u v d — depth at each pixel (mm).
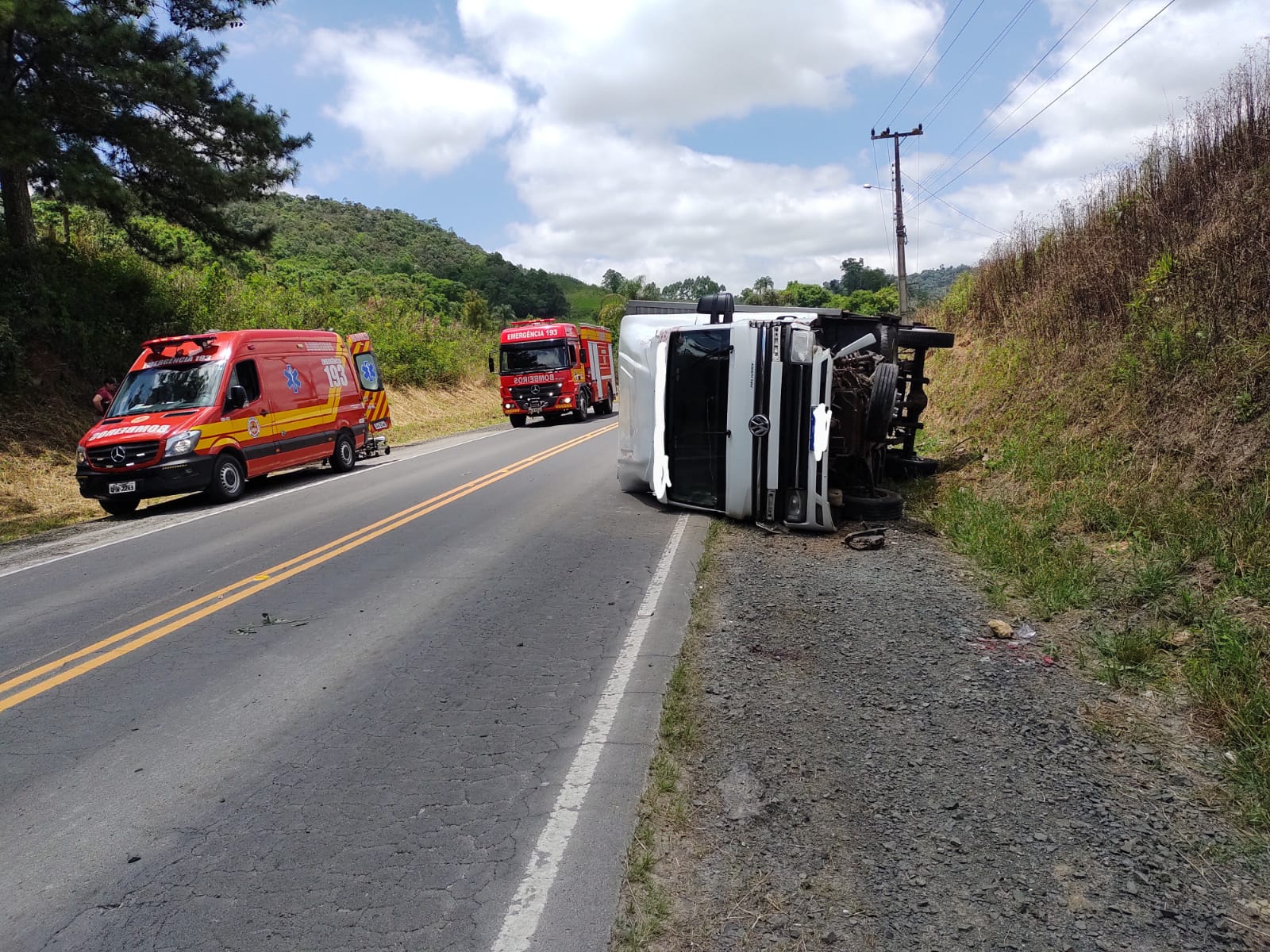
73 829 3396
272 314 25344
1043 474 8594
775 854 3121
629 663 5031
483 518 9695
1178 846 3164
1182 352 8078
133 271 20328
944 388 15656
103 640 5770
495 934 2725
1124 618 5422
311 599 6590
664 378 9430
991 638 5344
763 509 8586
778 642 5312
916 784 3600
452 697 4605
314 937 2725
